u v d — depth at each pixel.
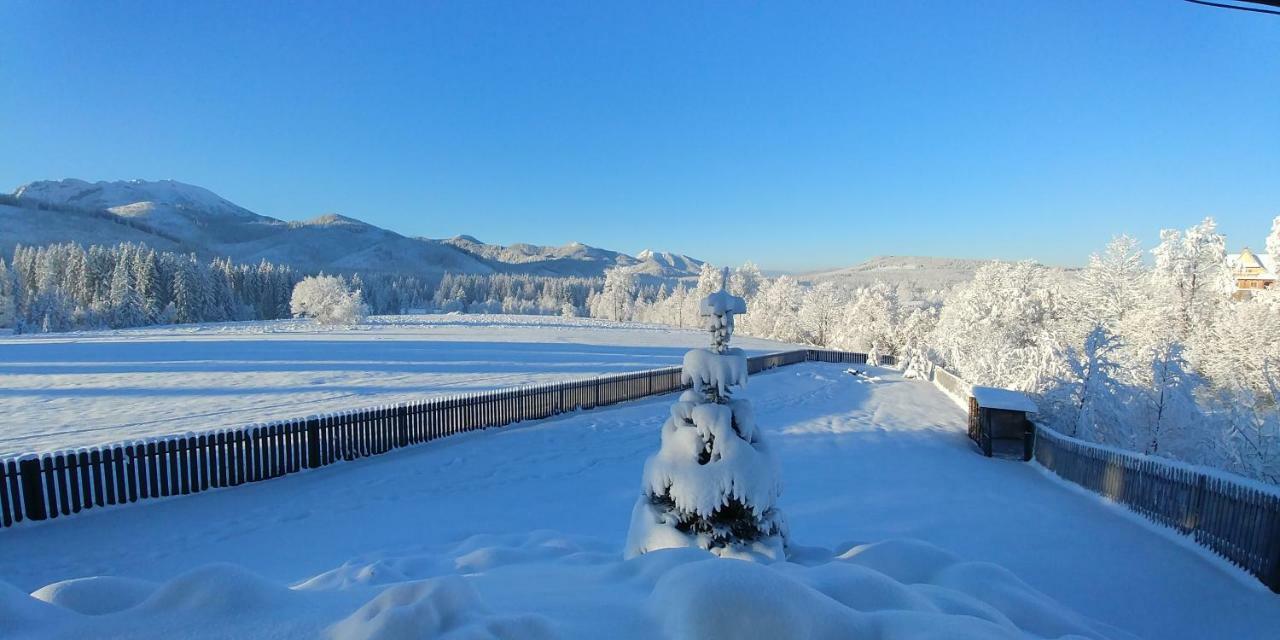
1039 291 34.56
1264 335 23.58
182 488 8.95
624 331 61.62
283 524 7.88
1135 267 32.53
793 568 3.46
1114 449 10.12
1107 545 7.63
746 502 4.55
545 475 10.75
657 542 4.61
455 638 2.08
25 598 2.29
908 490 10.23
